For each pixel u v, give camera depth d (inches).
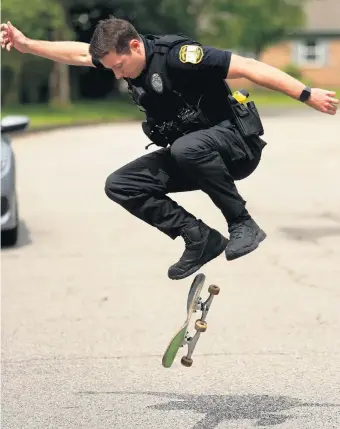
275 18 3993.6
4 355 474.9
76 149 1754.4
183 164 343.9
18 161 1535.4
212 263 706.2
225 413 381.4
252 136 350.3
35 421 374.9
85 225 895.7
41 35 2596.0
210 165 343.6
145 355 471.2
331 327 520.4
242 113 348.8
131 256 740.0
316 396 402.3
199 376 434.6
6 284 644.1
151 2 3174.2
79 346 489.7
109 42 339.9
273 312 555.5
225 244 364.8
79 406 393.7
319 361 455.2
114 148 1771.7
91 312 562.3
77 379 433.1
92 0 3097.9
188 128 352.2
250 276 658.2
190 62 339.0
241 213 350.3
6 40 381.4
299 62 4618.6
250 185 1200.2
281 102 3818.9
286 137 2004.2
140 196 363.9
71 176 1306.6
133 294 608.4
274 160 1515.7
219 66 340.5
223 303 579.2
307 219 922.7
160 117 353.7
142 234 843.4
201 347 484.4
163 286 631.2
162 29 3225.9
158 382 426.6
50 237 831.7
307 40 4608.8
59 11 2642.7
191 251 363.6
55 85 3176.7
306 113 3021.7
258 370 442.0
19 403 398.6
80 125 2527.1
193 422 370.6
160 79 344.5
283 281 641.6
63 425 370.0
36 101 3393.2
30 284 642.8
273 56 4608.8
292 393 407.2
